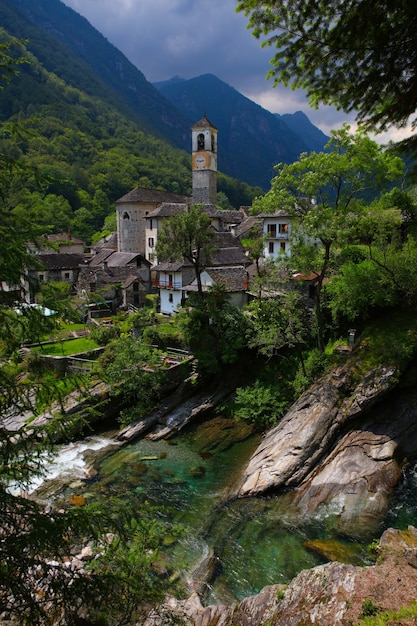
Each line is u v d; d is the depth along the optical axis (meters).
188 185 158.12
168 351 34.59
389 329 28.53
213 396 31.81
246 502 21.06
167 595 13.92
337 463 22.78
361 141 26.52
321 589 12.30
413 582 11.95
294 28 7.47
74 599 7.73
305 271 31.50
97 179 125.38
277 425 26.94
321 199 28.61
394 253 30.31
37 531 7.04
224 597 15.00
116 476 23.39
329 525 19.03
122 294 47.84
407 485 21.75
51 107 155.00
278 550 17.47
